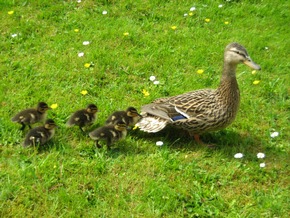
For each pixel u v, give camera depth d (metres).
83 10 3.45
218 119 2.48
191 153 2.49
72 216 2.19
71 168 2.38
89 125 2.60
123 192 2.30
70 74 2.92
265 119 2.73
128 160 2.43
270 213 2.24
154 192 2.28
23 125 2.55
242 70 3.06
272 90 2.90
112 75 2.96
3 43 3.13
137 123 2.53
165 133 2.59
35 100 2.74
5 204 2.23
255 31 3.38
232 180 2.38
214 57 3.14
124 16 3.43
